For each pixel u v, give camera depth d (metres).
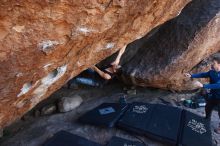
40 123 5.26
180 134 4.48
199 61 5.93
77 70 2.69
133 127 4.68
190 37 5.68
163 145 4.45
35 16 1.60
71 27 1.87
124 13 2.22
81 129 4.95
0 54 1.62
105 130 4.86
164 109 5.11
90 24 2.00
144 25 2.80
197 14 5.82
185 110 5.13
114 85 6.72
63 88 6.52
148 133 4.54
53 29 1.77
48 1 1.57
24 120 5.37
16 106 2.36
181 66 5.76
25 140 4.73
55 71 2.34
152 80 5.94
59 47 1.97
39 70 2.05
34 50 1.78
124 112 5.11
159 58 5.95
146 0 2.32
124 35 2.70
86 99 6.17
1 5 1.42
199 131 4.58
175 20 6.05
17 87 2.01
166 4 2.68
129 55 6.30
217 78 4.55
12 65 1.74
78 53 2.35
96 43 2.44
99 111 5.16
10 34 1.58
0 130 4.70
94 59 2.75
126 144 4.29
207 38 5.65
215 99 4.65
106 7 1.97
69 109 5.65
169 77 5.84
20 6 1.50
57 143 4.17
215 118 5.35
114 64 5.85
